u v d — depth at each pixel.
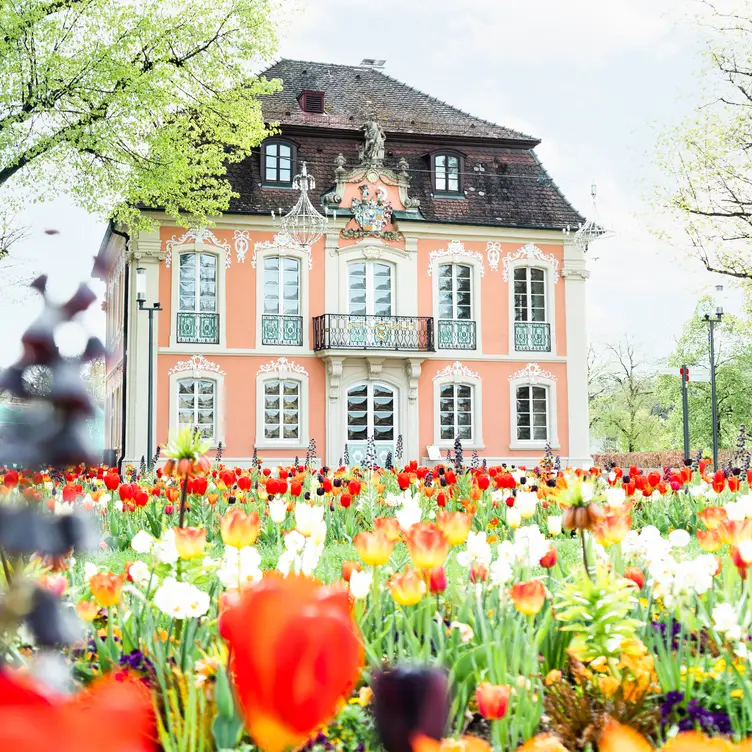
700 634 3.59
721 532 3.83
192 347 26.73
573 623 3.39
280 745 0.92
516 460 28.98
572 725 2.74
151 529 9.04
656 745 2.70
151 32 21.88
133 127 22.39
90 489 10.71
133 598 3.71
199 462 4.55
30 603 1.37
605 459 42.47
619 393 56.91
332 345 27.42
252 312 27.31
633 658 3.19
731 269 25.69
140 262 26.55
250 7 22.69
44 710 0.58
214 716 2.49
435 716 1.11
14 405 1.22
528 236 29.53
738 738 2.58
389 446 27.97
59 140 21.09
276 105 30.14
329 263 27.98
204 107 24.19
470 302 29.14
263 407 27.20
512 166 30.55
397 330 28.11
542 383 29.31
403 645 3.24
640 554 4.40
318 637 0.90
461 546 4.57
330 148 29.23
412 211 28.70
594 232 25.94
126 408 26.62
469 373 28.81
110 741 0.58
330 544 8.90
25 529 1.33
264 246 27.52
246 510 10.28
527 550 4.04
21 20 19.73
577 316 29.77
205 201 24.64
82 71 21.06
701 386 48.09
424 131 30.30
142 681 2.75
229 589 3.42
